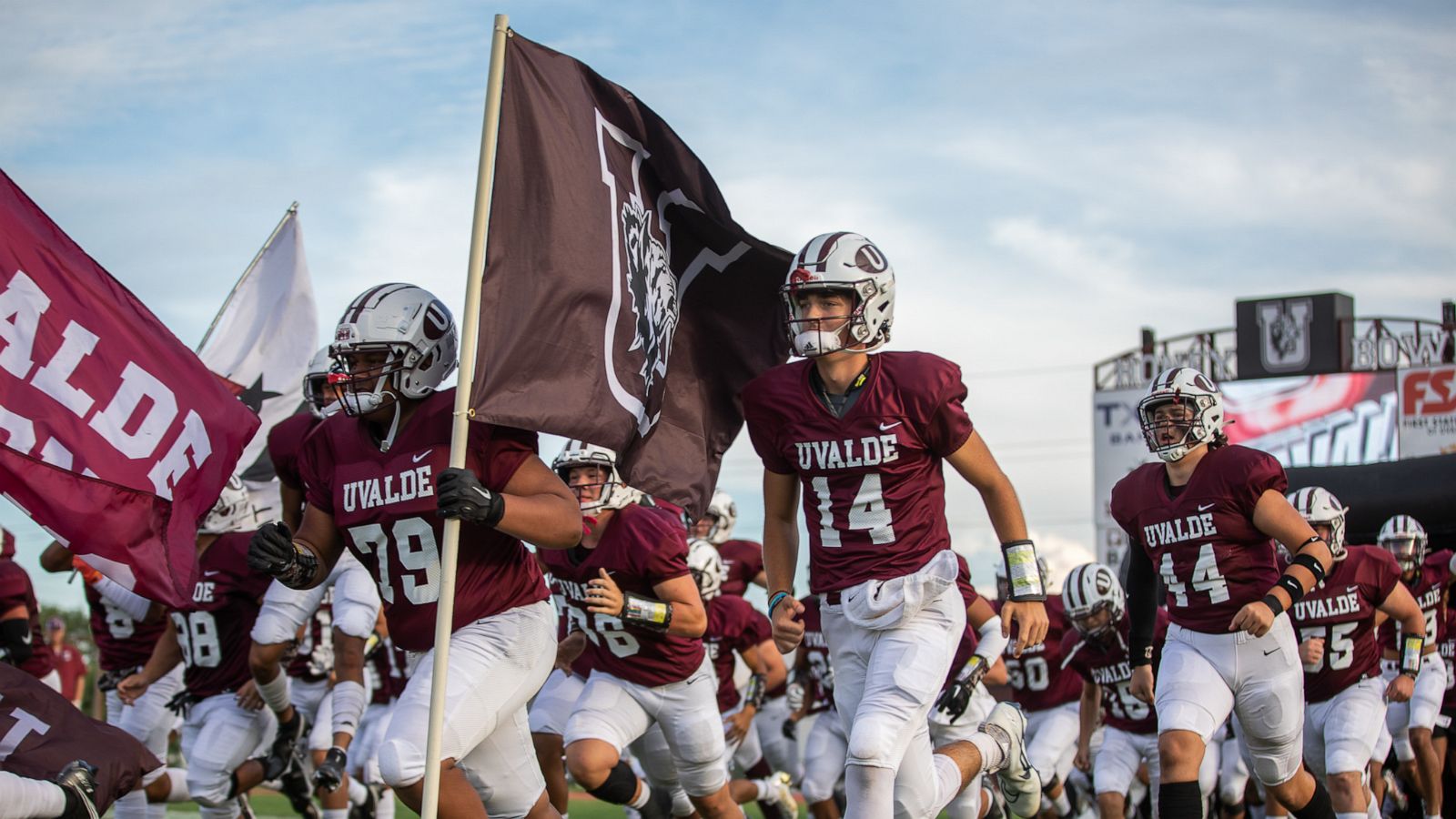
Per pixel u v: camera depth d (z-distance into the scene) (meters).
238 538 7.78
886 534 5.18
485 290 4.76
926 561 5.18
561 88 5.07
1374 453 24.00
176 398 5.16
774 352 5.95
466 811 4.71
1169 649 6.70
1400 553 9.65
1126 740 8.83
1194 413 6.48
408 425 4.84
